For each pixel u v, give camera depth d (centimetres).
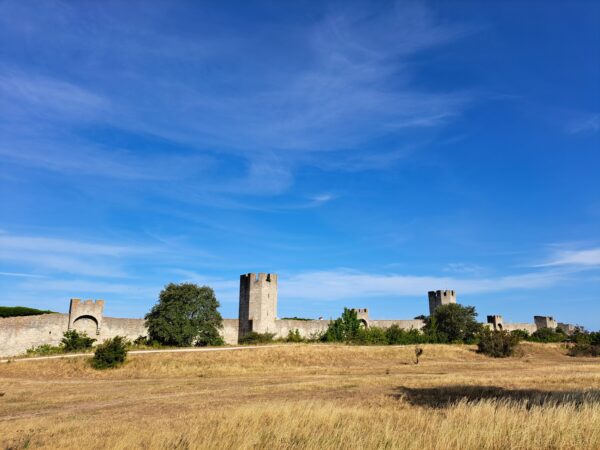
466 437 973
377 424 1147
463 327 7388
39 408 2222
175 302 5516
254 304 7219
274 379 3375
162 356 4316
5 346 4994
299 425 1149
